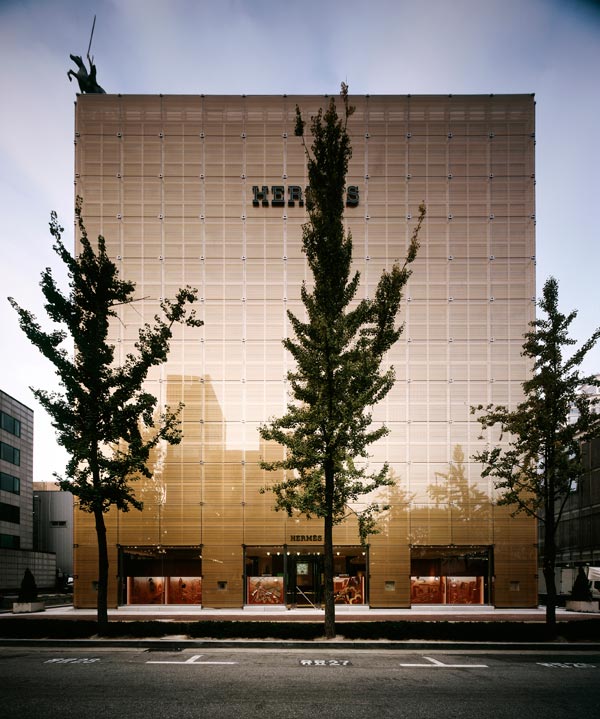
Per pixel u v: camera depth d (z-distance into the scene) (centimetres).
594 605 2681
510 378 3039
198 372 3012
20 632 1675
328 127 1773
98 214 3086
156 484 2923
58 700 957
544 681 1138
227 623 1694
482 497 2942
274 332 3042
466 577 2889
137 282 3055
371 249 3089
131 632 1689
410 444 2981
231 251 3086
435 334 3066
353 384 1716
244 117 3145
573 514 5722
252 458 2945
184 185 3112
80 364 1869
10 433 6344
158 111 3144
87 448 1759
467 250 3112
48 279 1798
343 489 1756
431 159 3152
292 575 2858
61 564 7738
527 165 3155
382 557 2877
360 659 1403
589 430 1920
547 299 1931
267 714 874
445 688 1067
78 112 3133
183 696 987
